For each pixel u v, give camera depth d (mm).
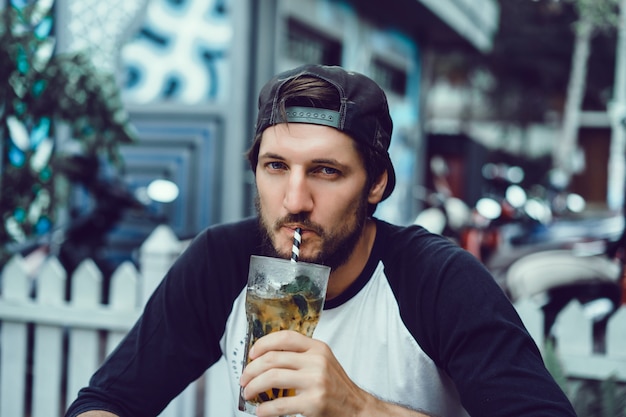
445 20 9977
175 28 5879
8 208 3443
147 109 5926
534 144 23328
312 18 7453
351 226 1368
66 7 5148
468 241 6410
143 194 4645
